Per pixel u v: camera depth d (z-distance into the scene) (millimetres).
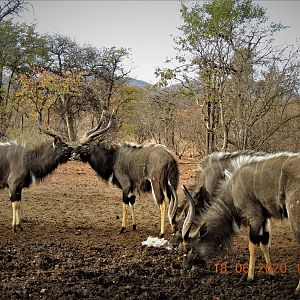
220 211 5570
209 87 12898
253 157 5566
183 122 17141
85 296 4730
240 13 12852
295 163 4957
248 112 11586
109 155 7918
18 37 23469
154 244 6598
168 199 7176
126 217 7922
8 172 7508
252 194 5301
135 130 23328
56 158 7793
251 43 12398
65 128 24234
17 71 24188
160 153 7289
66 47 26125
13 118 22312
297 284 5223
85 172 14547
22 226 7656
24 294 4723
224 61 12477
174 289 5027
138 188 7609
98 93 24703
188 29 13297
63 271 5480
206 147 13961
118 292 4867
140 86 26172
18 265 5656
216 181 6602
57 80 22219
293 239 7207
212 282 5254
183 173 14141
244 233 7492
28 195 10344
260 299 4770
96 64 26078
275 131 11648
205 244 5484
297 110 12055
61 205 9375
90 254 6254
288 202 4887
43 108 22453
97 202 9805
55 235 7180
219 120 13414
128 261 5973
